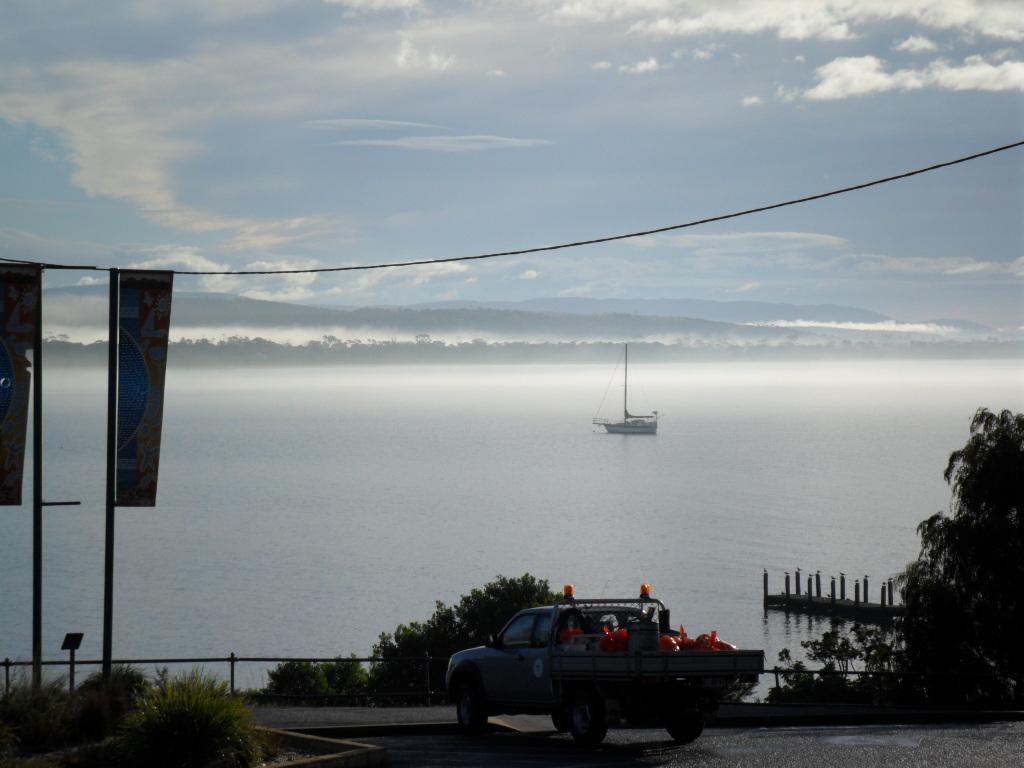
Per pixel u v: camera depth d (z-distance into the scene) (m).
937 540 47.31
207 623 142.88
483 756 20.34
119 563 198.12
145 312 26.33
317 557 199.88
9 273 25.56
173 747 17.08
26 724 18.67
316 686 53.88
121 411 26.27
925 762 18.94
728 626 127.06
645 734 24.70
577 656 21.80
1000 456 46.47
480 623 60.91
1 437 25.59
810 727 25.48
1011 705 41.78
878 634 50.81
